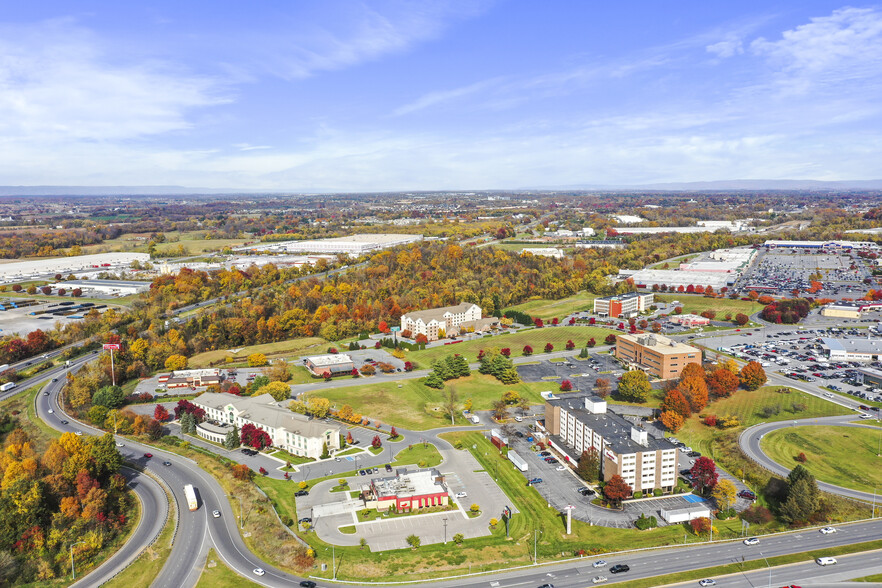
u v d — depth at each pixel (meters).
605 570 146.38
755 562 148.50
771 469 194.75
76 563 151.12
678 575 143.62
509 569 147.25
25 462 176.88
